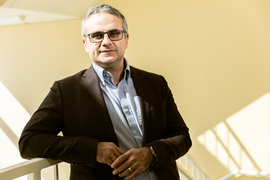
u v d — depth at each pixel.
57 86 1.24
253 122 3.89
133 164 1.11
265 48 3.71
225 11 3.90
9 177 1.00
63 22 4.84
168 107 1.42
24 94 5.15
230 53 3.93
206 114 4.20
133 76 1.37
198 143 4.30
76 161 1.10
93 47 1.24
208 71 4.11
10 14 4.09
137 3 4.48
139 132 1.28
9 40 5.13
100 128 1.19
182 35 4.22
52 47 4.95
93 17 1.25
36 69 5.05
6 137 5.22
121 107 1.27
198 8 4.07
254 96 3.85
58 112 1.19
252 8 3.72
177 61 4.30
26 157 1.13
